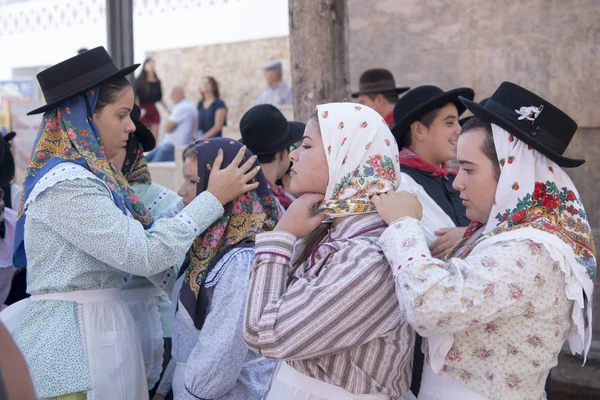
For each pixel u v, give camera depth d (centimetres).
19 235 279
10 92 1188
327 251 209
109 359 261
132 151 342
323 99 397
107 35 526
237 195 269
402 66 578
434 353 200
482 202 210
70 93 263
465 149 211
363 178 212
